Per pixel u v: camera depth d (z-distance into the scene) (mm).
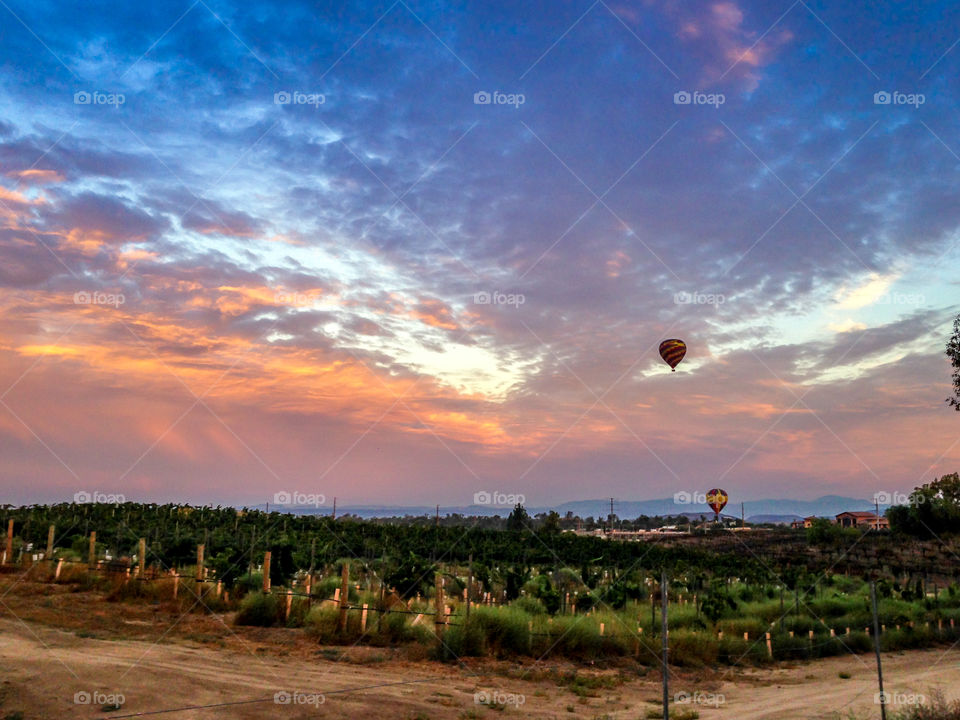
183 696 12422
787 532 117750
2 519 41750
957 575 61438
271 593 22703
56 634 17234
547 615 26703
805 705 17812
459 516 97812
